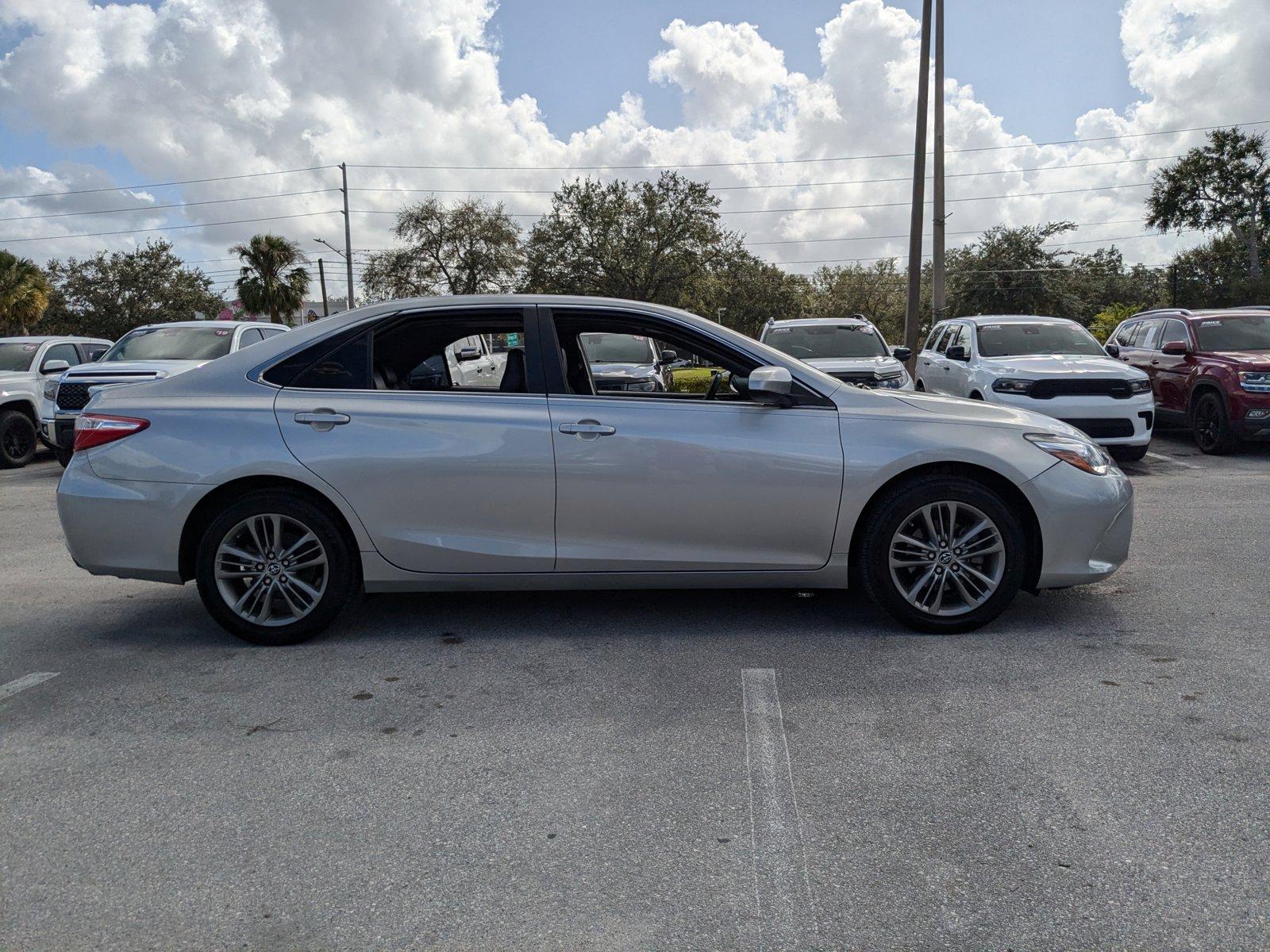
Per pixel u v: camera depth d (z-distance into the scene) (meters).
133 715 3.66
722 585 4.57
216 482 4.38
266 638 4.48
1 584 5.92
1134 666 3.98
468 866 2.55
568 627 4.73
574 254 48.47
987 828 2.68
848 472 4.43
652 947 2.19
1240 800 2.79
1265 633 4.39
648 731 3.42
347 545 4.50
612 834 2.70
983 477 4.53
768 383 4.34
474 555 4.46
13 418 13.34
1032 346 11.30
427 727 3.50
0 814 2.87
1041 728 3.36
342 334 4.62
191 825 2.79
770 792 2.93
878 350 12.84
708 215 48.19
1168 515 7.41
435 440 4.43
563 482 4.43
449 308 4.64
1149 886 2.38
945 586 4.50
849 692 3.76
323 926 2.30
